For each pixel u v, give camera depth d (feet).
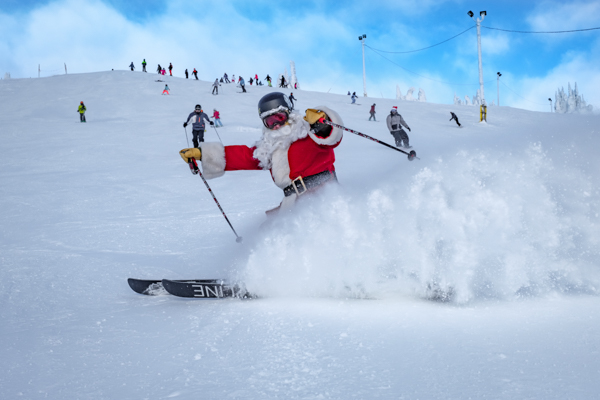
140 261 14.40
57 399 5.42
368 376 5.56
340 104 117.60
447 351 6.22
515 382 5.14
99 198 26.76
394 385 5.26
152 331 8.01
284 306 9.14
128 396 5.40
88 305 10.22
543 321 7.27
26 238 17.95
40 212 23.30
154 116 88.94
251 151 12.09
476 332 6.95
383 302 9.11
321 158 11.23
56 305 10.27
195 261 14.10
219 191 28.58
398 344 6.63
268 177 33.71
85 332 8.12
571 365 5.52
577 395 4.75
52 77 146.10
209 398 5.19
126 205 24.86
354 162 36.17
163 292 11.05
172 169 38.19
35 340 7.75
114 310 9.70
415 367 5.74
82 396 5.47
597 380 5.08
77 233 18.65
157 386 5.64
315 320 8.07
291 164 11.22
